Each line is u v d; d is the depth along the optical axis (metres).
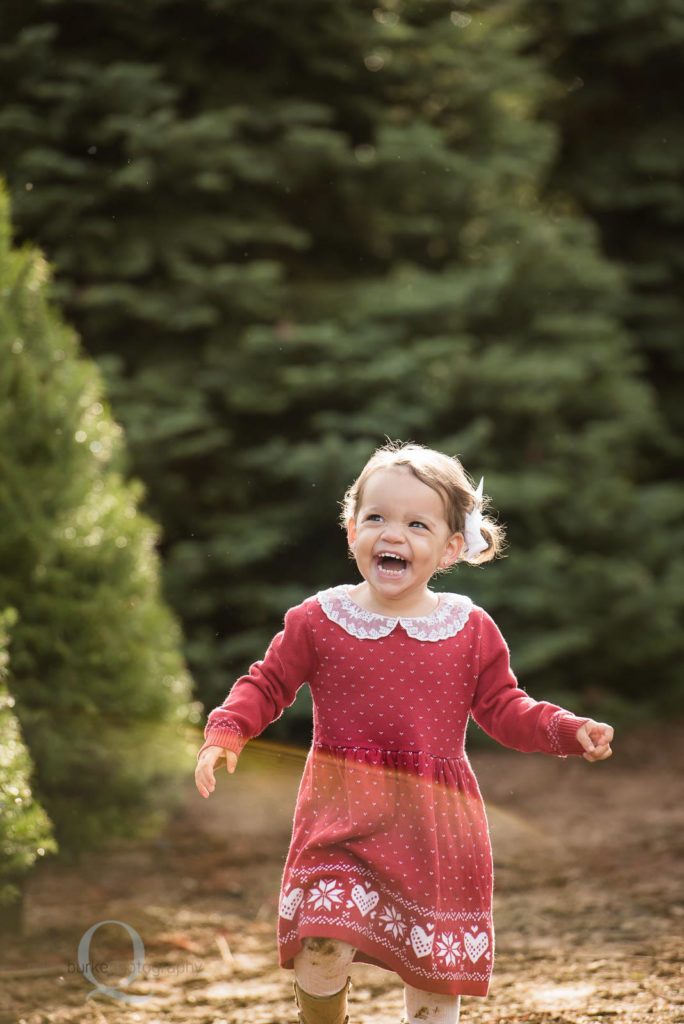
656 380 12.47
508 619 9.30
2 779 3.58
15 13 8.88
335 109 10.14
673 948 4.43
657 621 9.78
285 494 9.36
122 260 9.02
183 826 5.97
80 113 8.88
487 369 9.34
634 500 10.26
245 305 9.25
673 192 12.03
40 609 4.68
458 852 3.02
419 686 3.05
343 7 9.49
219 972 4.32
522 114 12.03
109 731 4.84
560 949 4.50
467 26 10.62
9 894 3.97
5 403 4.69
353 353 9.27
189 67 9.38
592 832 6.60
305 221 10.16
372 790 2.98
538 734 3.06
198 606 8.73
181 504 9.13
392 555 3.06
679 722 9.99
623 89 12.30
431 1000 3.01
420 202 10.23
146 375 9.00
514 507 9.47
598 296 10.55
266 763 6.64
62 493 4.82
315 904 2.86
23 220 8.72
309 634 3.11
